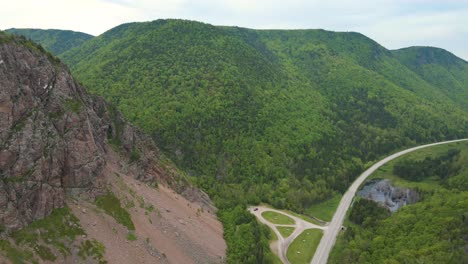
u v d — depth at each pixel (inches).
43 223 2910.9
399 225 5378.9
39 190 2970.0
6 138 2896.2
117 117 4985.2
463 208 5226.4
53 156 3174.2
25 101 3127.5
